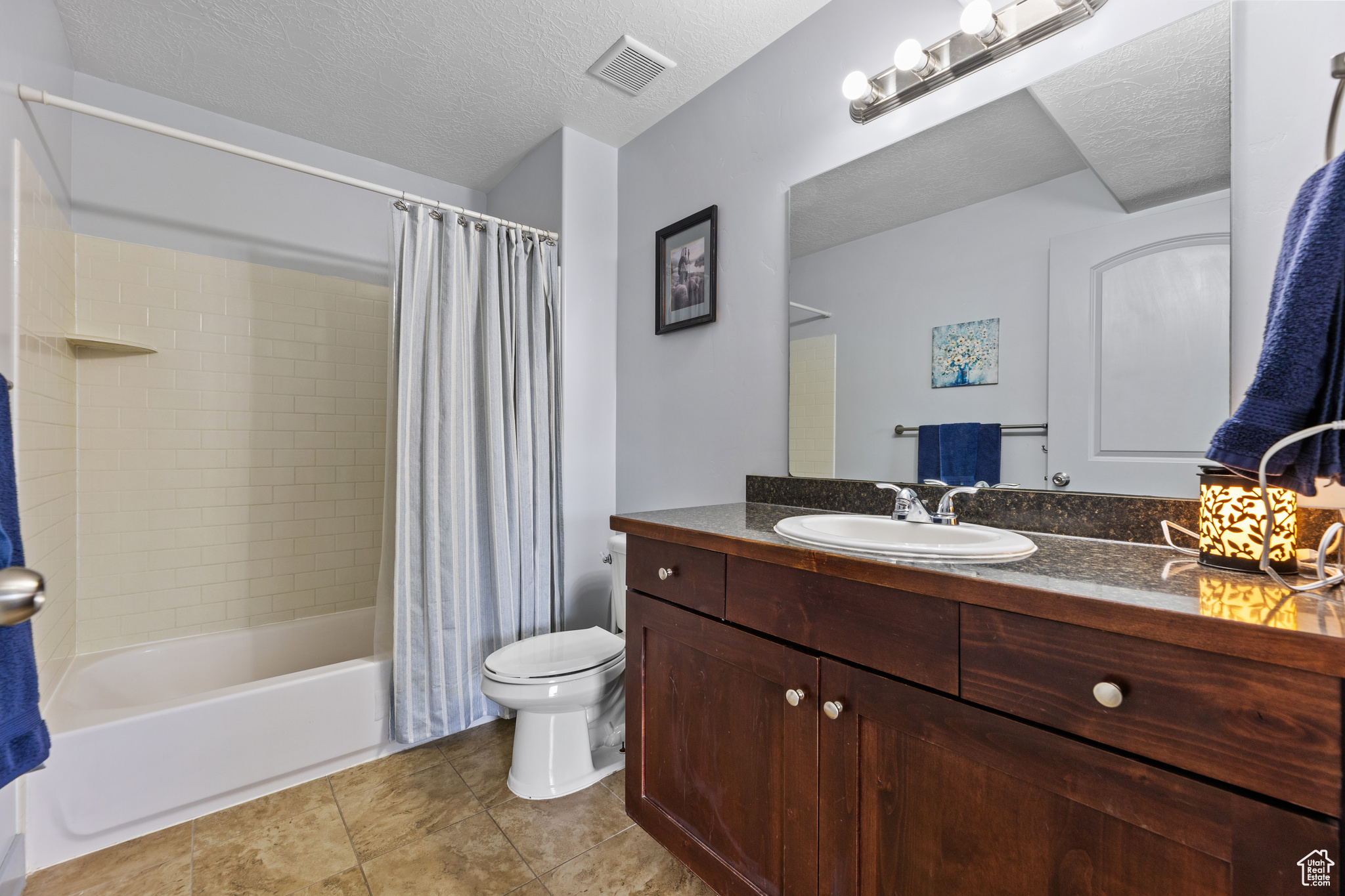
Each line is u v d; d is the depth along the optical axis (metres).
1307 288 0.68
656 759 1.37
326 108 2.24
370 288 2.64
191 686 2.13
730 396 1.99
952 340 1.39
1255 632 0.55
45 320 1.65
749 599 1.12
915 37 1.46
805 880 1.00
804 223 1.74
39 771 1.38
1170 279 1.07
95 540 2.04
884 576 0.87
